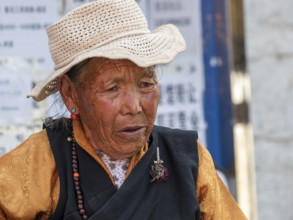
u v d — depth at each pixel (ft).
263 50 16.61
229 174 15.02
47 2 14.44
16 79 14.40
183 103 14.80
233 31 14.87
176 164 8.89
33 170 8.82
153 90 8.40
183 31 14.80
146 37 8.39
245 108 14.93
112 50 8.11
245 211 15.08
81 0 14.48
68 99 8.82
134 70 8.23
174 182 8.87
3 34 14.37
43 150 8.97
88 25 8.38
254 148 16.80
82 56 8.13
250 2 16.52
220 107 14.90
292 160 16.85
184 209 8.71
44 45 14.47
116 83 8.27
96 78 8.28
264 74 16.66
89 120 8.57
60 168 8.79
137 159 8.79
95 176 8.72
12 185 8.72
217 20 14.87
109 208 8.49
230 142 14.96
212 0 14.83
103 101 8.30
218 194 9.02
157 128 9.17
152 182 8.82
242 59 14.89
